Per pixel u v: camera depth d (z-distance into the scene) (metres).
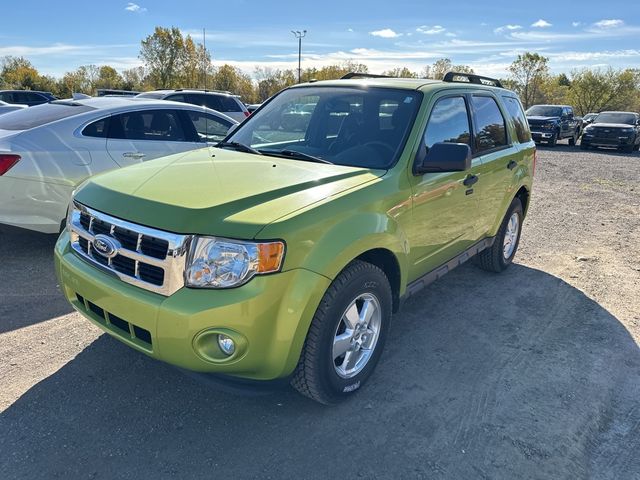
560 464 2.63
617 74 58.84
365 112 3.71
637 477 2.58
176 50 56.03
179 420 2.83
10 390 3.00
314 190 2.82
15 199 4.86
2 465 2.44
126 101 6.03
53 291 4.43
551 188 11.11
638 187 11.54
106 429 2.72
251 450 2.62
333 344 2.79
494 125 4.69
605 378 3.46
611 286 5.19
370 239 2.84
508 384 3.33
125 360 3.38
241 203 2.57
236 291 2.38
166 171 3.09
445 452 2.67
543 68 57.12
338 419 2.90
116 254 2.62
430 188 3.49
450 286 5.02
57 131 5.22
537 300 4.75
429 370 3.46
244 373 2.53
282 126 4.00
